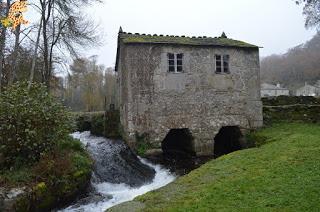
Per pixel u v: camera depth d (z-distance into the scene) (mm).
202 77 17797
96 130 22891
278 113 19734
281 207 6961
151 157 16375
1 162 10344
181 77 17422
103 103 51938
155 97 16922
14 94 11305
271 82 88938
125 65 17391
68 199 10703
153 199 8828
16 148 10641
